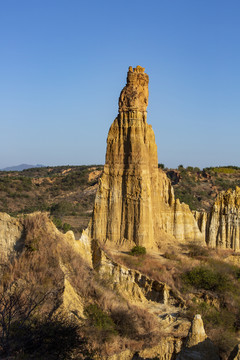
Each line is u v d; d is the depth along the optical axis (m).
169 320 26.27
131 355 21.89
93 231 38.84
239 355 18.88
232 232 44.06
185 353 21.36
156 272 32.03
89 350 20.06
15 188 131.88
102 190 39.28
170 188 43.66
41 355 17.20
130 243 37.69
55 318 19.06
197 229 43.84
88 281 25.58
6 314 18.28
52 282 23.14
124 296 28.47
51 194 134.75
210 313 28.98
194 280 32.47
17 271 23.30
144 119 41.44
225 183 121.50
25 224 25.98
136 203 38.06
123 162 39.59
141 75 41.66
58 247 25.67
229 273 35.94
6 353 16.53
